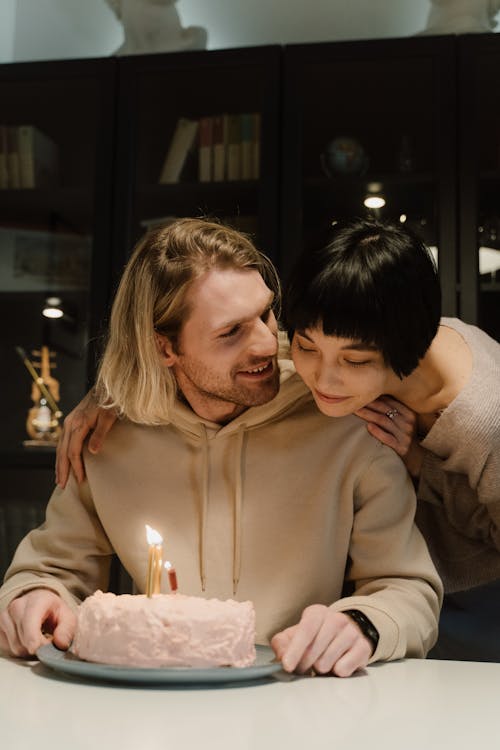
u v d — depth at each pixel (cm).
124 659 81
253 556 118
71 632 96
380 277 98
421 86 256
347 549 118
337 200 256
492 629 193
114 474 124
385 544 115
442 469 130
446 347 129
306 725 65
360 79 258
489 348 137
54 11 309
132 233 266
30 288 272
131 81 268
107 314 260
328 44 257
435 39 252
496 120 251
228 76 264
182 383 122
